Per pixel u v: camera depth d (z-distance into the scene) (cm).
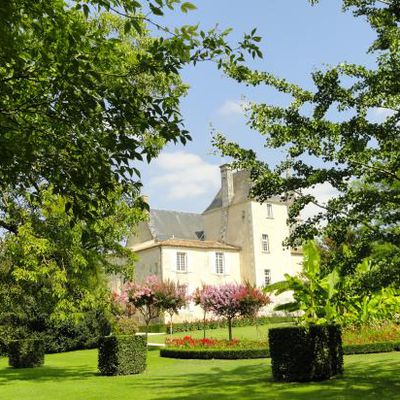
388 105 821
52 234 1435
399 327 1823
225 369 1437
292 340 1084
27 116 593
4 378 1425
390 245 787
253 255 4078
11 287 1658
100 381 1278
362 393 873
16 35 519
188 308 3788
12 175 544
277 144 848
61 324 2361
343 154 787
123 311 2555
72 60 494
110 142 532
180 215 4747
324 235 790
